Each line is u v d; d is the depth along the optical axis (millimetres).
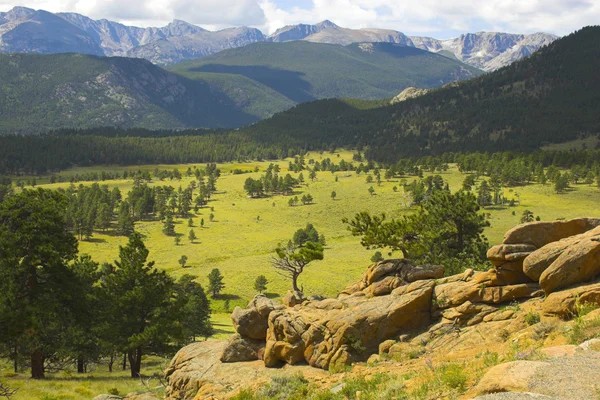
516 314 19594
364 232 38812
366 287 28094
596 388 8688
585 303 16078
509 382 9406
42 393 30922
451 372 13391
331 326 22906
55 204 40312
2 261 36344
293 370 22641
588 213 176375
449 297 22500
